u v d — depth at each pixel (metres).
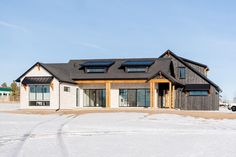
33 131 17.88
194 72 43.56
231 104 44.25
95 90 40.84
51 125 21.23
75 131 18.06
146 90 38.97
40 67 37.00
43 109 36.44
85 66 40.91
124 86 39.66
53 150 12.05
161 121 24.67
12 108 42.97
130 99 39.47
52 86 36.31
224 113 32.06
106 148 12.57
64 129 18.98
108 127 20.23
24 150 12.02
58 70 40.00
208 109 42.81
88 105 40.97
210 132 18.02
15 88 88.38
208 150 12.21
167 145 13.35
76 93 40.44
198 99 43.19
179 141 14.49
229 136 16.27
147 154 11.38
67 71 41.69
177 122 24.06
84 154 11.32
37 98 36.97
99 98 40.66
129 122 23.73
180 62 44.06
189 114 30.56
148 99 38.91
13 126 20.44
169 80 36.84
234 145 13.39
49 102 36.47
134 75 38.78
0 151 11.80
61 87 36.69
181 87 43.66
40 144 13.42
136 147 12.83
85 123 22.81
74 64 43.00
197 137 15.86
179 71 44.03
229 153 11.60
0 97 78.62
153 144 13.61
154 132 17.86
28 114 31.34
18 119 25.67
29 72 37.28
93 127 20.19
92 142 14.10
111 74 39.88
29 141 14.23
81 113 31.97
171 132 17.91
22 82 37.00
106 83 38.94
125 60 42.81
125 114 30.58
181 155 11.22
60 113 32.09
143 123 23.03
